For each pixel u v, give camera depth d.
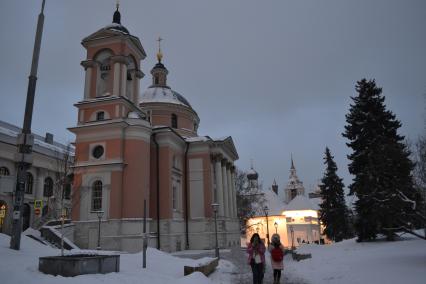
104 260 13.09
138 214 33.22
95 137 35.19
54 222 31.23
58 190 35.03
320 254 30.06
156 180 37.94
